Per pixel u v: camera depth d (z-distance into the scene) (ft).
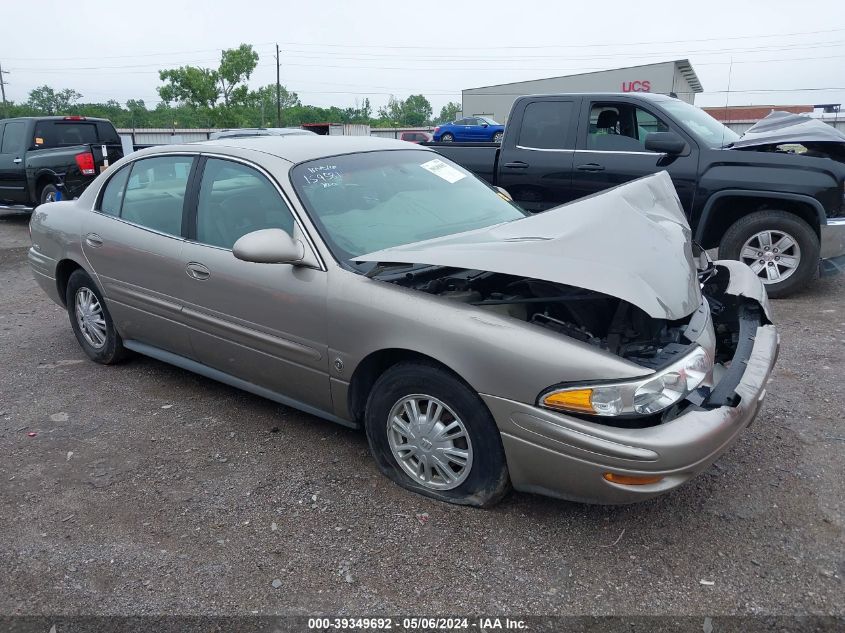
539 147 23.52
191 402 14.57
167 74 177.78
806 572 8.93
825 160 19.89
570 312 10.63
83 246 15.67
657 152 21.63
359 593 8.76
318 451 12.32
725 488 10.83
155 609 8.56
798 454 11.74
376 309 10.37
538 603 8.52
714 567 9.07
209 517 10.41
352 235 11.64
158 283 13.84
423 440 10.45
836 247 20.33
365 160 13.44
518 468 9.54
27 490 11.28
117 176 15.52
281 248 10.87
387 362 11.02
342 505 10.62
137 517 10.46
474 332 9.47
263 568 9.25
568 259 9.09
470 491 10.19
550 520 10.10
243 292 12.13
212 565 9.33
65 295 17.34
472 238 10.43
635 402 8.63
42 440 13.00
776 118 23.35
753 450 11.92
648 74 111.34
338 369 11.07
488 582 8.90
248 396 14.80
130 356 16.99
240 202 12.60
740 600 8.48
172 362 14.74
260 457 12.16
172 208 13.82
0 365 17.03
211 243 12.91
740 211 21.88
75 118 41.96
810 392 14.11
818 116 77.71
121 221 14.88
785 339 17.37
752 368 10.50
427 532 9.89
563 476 9.14
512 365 9.15
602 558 9.29
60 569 9.32
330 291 10.93
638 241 9.89
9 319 21.24
